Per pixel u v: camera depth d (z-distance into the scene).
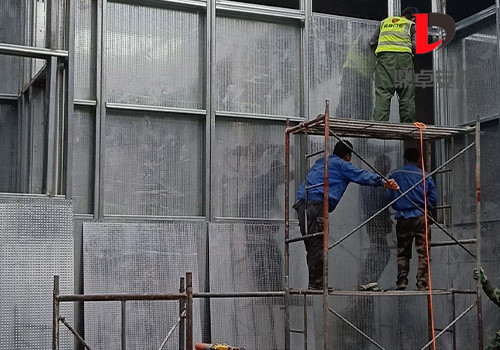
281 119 8.66
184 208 8.23
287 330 7.30
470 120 8.86
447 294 8.65
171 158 8.23
